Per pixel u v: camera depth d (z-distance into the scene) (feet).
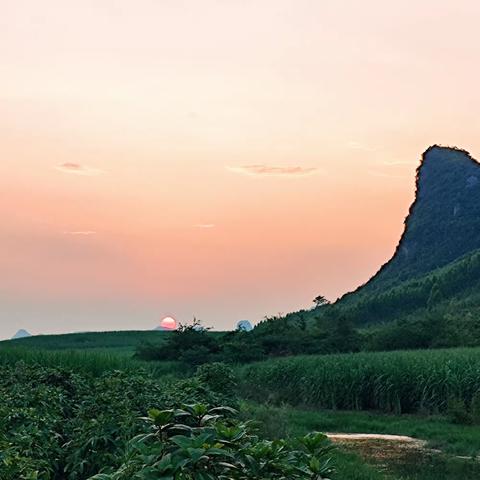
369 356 95.96
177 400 33.65
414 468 49.08
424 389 81.92
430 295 343.05
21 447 25.29
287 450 15.89
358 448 58.44
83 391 38.45
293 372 95.71
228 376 49.14
